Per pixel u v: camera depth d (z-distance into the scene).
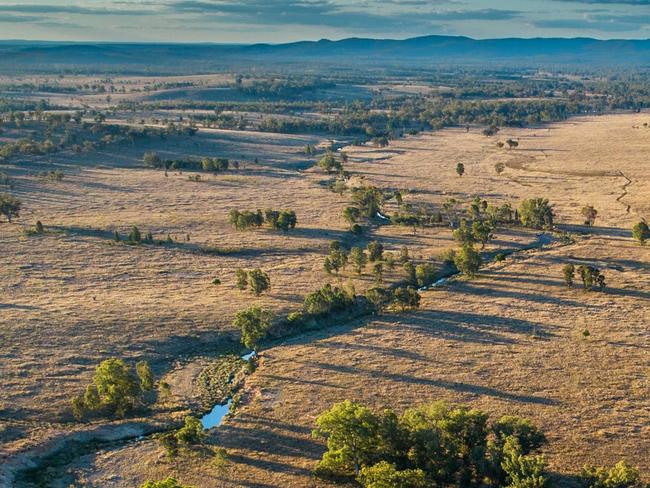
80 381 84.25
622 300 112.00
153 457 69.00
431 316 107.69
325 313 109.31
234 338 100.75
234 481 64.50
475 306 111.50
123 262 136.12
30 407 77.31
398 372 86.50
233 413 78.44
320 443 70.94
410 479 58.09
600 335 97.00
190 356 95.06
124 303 111.44
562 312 107.19
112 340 96.38
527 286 121.38
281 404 79.12
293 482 64.25
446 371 86.25
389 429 65.75
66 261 135.75
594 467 63.66
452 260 137.38
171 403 81.88
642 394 79.19
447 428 65.75
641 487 60.16
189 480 64.62
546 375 84.56
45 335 96.38
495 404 77.12
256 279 116.00
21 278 123.81
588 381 82.69
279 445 70.81
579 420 73.44
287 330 104.69
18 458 67.69
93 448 71.56
